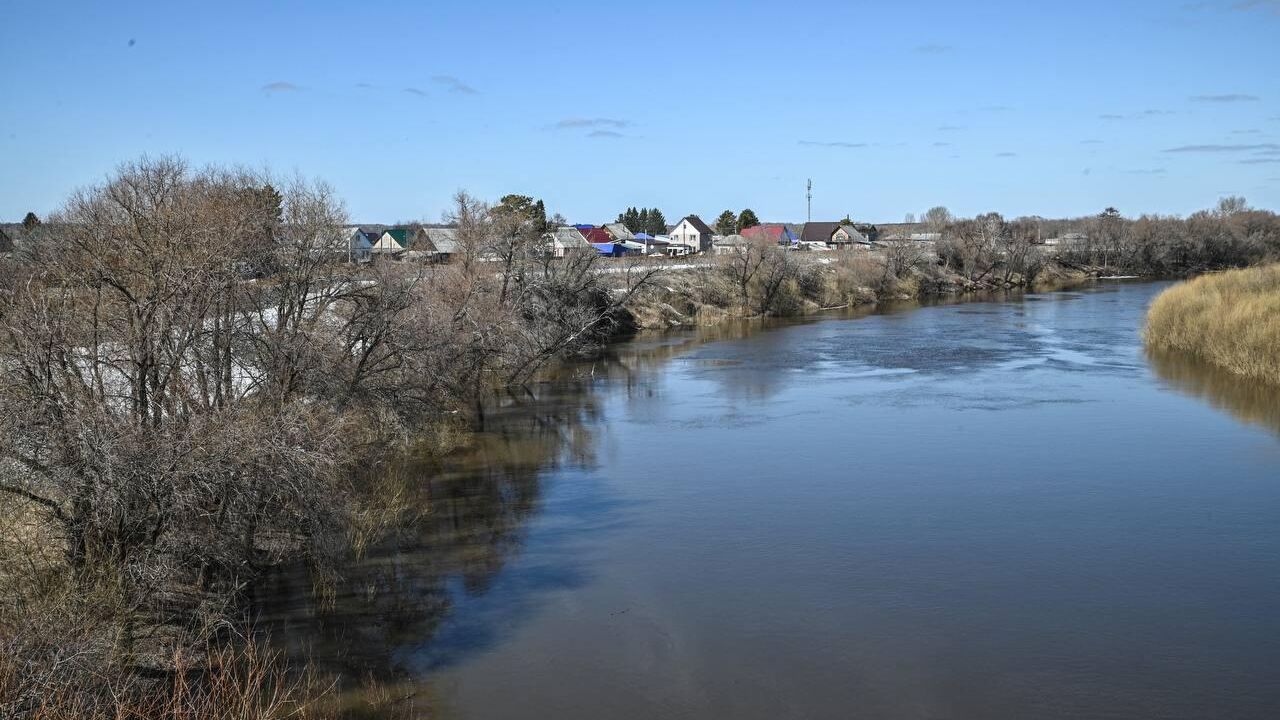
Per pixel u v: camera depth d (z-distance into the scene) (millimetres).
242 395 21781
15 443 15398
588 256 52688
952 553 21359
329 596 18953
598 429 33969
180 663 14023
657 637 17469
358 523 22125
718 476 27656
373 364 25547
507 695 15484
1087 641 17172
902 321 67000
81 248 19344
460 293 37750
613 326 59281
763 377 44375
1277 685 15617
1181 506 24312
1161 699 15258
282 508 18766
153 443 16391
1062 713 14883
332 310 26562
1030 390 39719
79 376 17078
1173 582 19641
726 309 70375
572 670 16297
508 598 19156
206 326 21953
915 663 16469
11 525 15797
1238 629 17547
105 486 15469
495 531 23047
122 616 15188
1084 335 57375
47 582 15461
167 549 16391
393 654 16812
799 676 16078
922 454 29703
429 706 15117
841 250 96688
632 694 15539
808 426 33844
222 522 17516
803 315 72438
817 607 18688
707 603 18906
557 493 26188
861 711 15000
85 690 13203
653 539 22453
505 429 34031
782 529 23062
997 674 16062
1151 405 36188
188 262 19688
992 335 58219
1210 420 33531
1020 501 24906
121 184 21938
